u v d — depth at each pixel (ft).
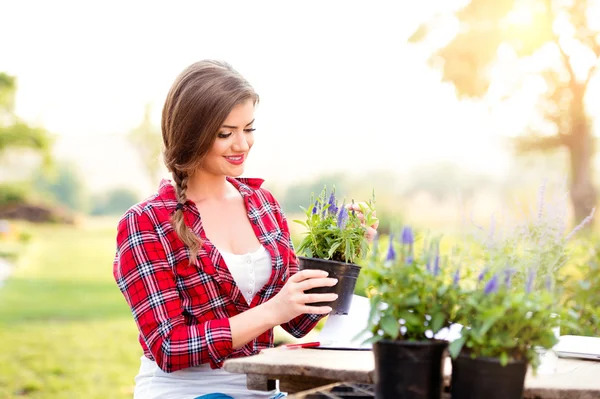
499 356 4.79
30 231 86.99
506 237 5.66
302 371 5.48
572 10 28.14
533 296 4.79
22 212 90.12
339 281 6.91
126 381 22.86
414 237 5.03
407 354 4.82
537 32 28.27
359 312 7.09
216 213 7.53
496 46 28.45
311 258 7.01
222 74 7.11
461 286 5.00
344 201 7.30
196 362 6.53
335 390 5.51
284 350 6.23
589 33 28.55
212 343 6.45
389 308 4.87
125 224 7.01
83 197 93.45
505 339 4.70
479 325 4.71
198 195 7.55
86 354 27.45
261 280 7.41
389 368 4.87
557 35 28.94
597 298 11.62
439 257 4.91
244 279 7.24
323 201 7.45
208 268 6.98
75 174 92.38
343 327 6.86
